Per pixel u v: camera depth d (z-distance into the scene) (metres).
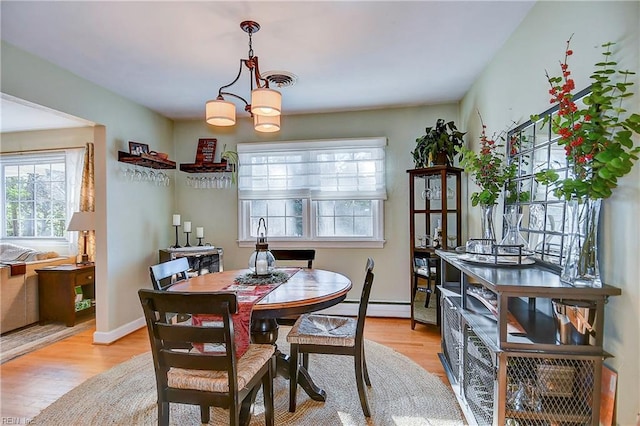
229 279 2.45
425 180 3.54
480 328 1.74
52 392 2.36
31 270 3.79
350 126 3.96
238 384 1.58
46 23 2.09
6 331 3.53
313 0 1.89
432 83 3.17
